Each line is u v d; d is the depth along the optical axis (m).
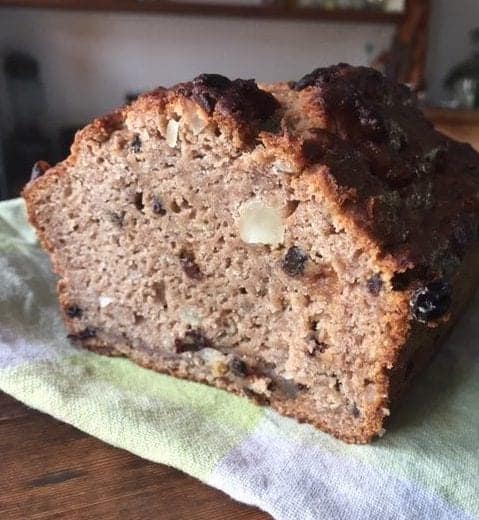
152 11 0.44
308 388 0.15
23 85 0.48
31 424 0.15
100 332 0.17
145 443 0.14
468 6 0.49
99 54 0.48
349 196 0.13
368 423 0.14
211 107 0.14
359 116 0.15
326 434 0.15
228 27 0.49
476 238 0.18
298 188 0.14
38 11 0.47
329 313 0.14
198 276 0.16
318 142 0.14
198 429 0.14
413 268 0.13
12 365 0.16
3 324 0.18
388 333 0.13
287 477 0.13
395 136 0.16
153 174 0.15
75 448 0.14
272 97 0.15
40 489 0.13
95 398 0.15
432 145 0.18
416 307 0.13
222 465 0.13
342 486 0.13
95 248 0.17
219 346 0.16
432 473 0.13
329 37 0.50
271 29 0.50
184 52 0.49
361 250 0.13
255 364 0.16
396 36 0.48
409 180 0.16
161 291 0.17
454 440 0.14
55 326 0.18
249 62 0.50
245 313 0.16
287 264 0.14
